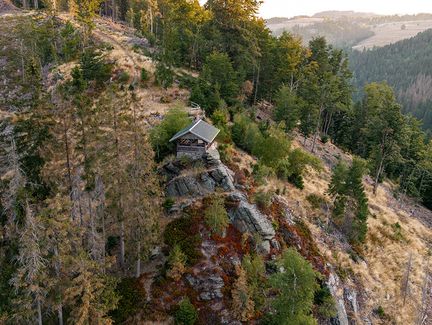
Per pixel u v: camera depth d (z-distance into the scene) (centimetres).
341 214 5100
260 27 8206
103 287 2812
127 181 3256
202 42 8275
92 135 3472
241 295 3366
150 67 7438
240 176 4591
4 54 8288
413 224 6444
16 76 7556
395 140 6888
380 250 5244
